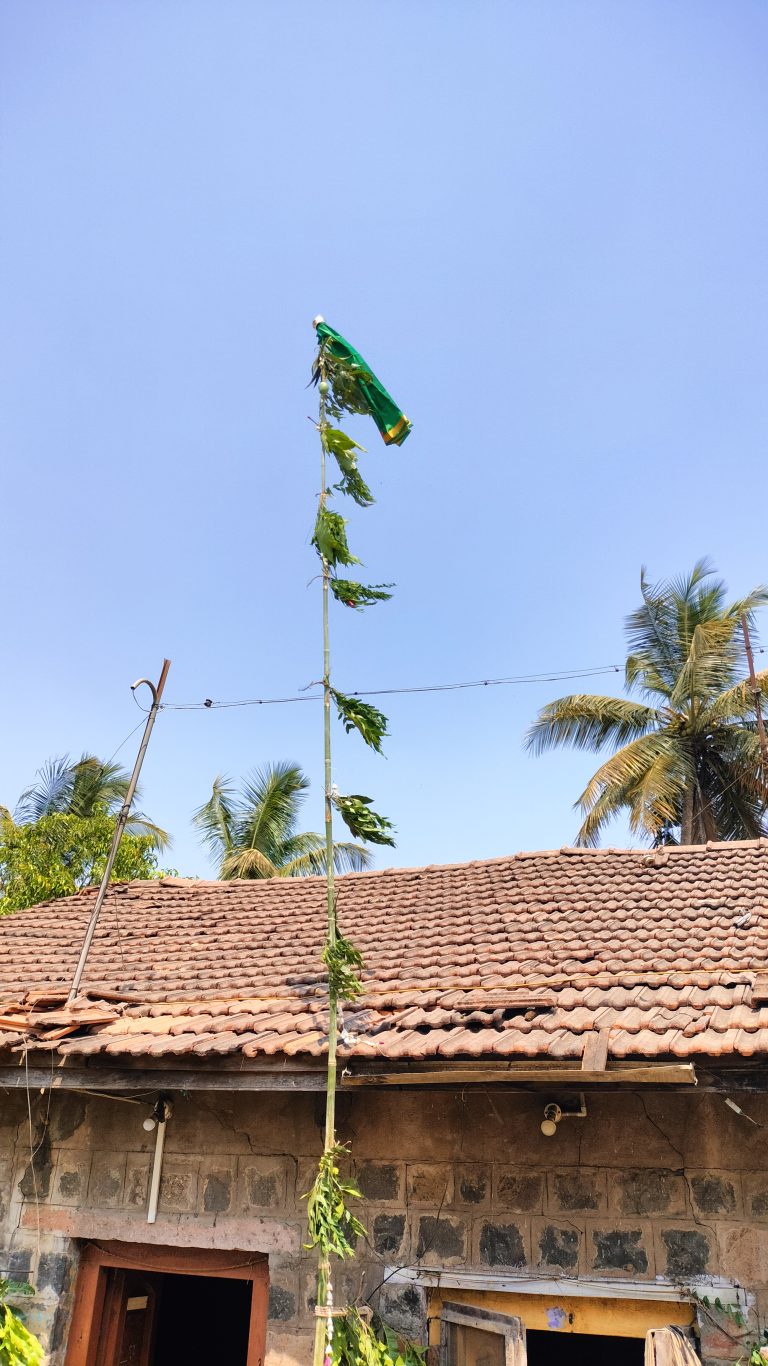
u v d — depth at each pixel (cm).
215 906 984
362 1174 586
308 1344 559
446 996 611
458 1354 533
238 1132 624
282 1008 637
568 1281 526
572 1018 529
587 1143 552
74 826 1702
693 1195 524
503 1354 502
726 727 1900
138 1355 689
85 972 808
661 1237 522
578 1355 937
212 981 731
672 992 566
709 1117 536
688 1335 497
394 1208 573
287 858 2333
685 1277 510
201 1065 553
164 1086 562
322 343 579
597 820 1880
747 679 1822
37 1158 661
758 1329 488
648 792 1773
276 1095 623
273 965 760
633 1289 515
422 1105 590
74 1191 645
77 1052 567
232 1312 1137
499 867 945
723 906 731
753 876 800
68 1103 671
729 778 1914
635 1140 544
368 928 828
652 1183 534
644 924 710
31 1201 651
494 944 716
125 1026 616
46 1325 615
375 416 582
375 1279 561
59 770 2103
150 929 924
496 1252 546
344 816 507
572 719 2019
